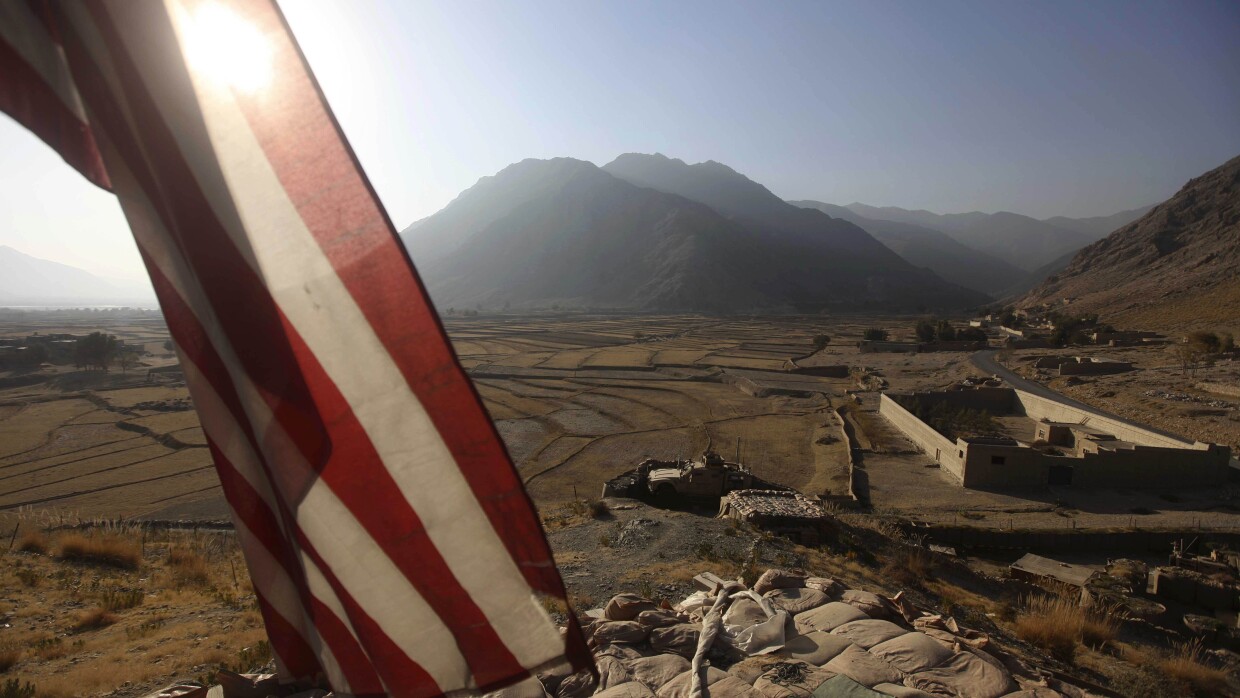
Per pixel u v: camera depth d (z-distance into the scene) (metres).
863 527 22.25
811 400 64.69
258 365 2.52
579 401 66.19
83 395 76.00
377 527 2.60
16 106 2.34
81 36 2.43
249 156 2.46
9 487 41.59
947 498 33.56
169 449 50.72
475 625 2.64
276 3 2.45
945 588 16.06
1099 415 44.09
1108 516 30.23
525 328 156.62
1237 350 67.00
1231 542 25.91
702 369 87.25
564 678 6.36
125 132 2.47
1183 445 36.03
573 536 18.20
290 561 2.81
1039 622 13.15
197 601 13.79
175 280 2.58
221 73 2.44
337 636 2.72
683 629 7.21
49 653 10.48
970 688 6.37
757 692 6.01
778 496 21.86
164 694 6.37
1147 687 11.07
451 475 2.60
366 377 2.54
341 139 2.48
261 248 2.49
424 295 2.53
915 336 124.75
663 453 45.12
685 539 17.11
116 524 28.97
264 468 2.68
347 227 2.49
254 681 5.81
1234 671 14.40
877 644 7.05
